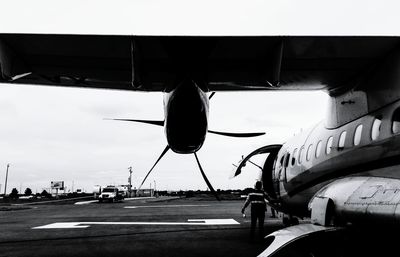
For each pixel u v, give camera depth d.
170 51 4.98
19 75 5.39
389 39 4.81
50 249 8.45
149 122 6.93
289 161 8.80
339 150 6.26
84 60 5.32
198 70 5.44
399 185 3.96
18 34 4.55
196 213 21.14
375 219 3.91
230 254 7.56
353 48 5.04
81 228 13.16
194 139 5.19
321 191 5.40
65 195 92.69
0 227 13.67
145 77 5.80
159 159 6.57
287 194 8.88
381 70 5.35
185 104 5.09
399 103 4.97
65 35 4.58
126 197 76.50
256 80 6.02
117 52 5.05
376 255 4.45
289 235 4.57
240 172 11.94
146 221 15.94
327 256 4.64
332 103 6.80
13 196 93.56
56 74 5.86
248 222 14.95
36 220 17.02
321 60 5.41
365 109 5.71
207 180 6.45
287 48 5.05
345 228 4.48
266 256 4.30
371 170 5.36
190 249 8.24
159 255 7.54
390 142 4.98
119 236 10.78
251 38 4.69
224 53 5.08
